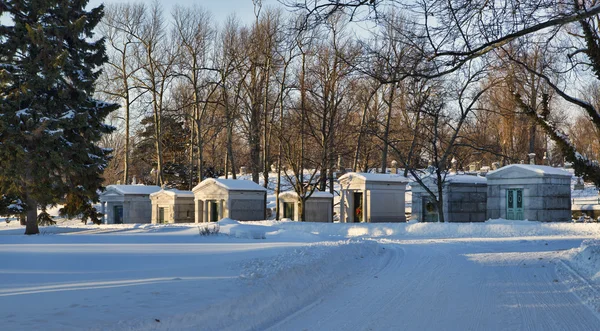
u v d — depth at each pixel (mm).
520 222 33031
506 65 20547
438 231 32969
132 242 26172
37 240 28016
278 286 12148
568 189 37406
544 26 12555
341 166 57688
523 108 23297
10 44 34625
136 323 8031
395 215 42406
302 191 43656
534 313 10469
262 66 46375
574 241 26391
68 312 8734
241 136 63375
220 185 43812
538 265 17656
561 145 21516
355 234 35094
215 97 60750
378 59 14859
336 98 46125
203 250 20719
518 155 61031
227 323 9273
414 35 13477
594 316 10164
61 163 35625
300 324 9648
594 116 19094
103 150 41844
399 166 64875
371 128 48438
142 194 51812
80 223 59344
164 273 13773
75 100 37750
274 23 46062
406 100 49625
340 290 13398
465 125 49562
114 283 12109
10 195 38500
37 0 35531
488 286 13703
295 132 50750
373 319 10000
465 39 13445
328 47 43844
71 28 36875
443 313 10508
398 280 14820
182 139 75688
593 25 17938
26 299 9984
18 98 34625
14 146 33625
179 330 8422
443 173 41406
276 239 28844
